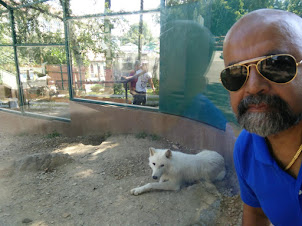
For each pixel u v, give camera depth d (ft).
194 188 9.39
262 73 2.40
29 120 17.49
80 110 17.08
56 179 10.00
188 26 13.15
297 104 2.41
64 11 17.25
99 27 18.38
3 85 20.77
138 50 17.17
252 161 3.41
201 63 12.76
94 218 7.40
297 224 3.11
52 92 22.50
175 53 13.76
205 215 7.54
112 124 16.44
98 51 18.75
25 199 8.27
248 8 10.04
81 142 14.96
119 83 17.95
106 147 13.80
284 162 3.02
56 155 11.86
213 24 11.86
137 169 11.13
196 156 10.59
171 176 9.70
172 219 7.43
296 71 2.34
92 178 10.16
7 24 19.67
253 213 4.21
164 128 14.79
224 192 9.10
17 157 12.06
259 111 2.47
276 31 2.41
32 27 19.47
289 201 3.02
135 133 15.56
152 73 16.62
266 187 3.22
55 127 17.34
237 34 2.64
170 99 14.52
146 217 7.51
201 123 12.96
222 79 2.86
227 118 11.07
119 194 9.00
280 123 2.39
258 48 2.43
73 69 18.42
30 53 20.34
